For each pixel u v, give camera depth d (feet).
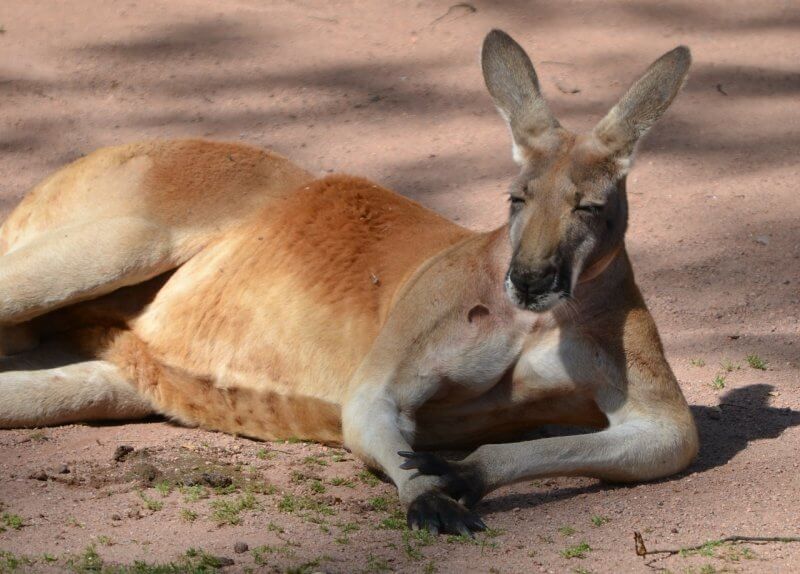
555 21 67.67
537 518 25.73
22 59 64.13
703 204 50.16
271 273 31.94
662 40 65.57
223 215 33.96
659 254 46.26
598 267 27.48
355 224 32.40
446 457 30.78
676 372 36.50
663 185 51.96
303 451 30.76
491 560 23.08
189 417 33.01
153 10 69.41
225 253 33.06
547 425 31.68
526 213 27.04
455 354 28.45
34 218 35.06
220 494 26.99
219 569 22.36
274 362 31.09
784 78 61.87
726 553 23.41
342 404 30.12
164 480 27.68
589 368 28.43
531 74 29.22
